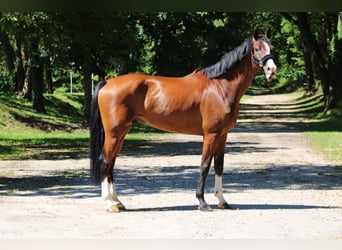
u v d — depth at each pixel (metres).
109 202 11.08
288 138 28.77
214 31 35.75
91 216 10.59
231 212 11.09
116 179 15.57
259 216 10.71
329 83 41.75
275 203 12.08
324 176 16.23
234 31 36.44
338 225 9.98
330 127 35.19
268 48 11.09
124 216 10.65
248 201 12.31
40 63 35.66
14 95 42.72
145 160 20.14
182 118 11.16
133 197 12.72
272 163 19.30
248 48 11.20
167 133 33.00
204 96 11.14
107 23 22.75
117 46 31.02
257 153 22.39
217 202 12.16
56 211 10.99
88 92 35.06
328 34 52.69
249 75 11.30
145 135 31.50
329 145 25.25
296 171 17.31
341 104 40.78
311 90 65.94
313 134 30.75
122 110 11.05
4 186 14.14
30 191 13.41
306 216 10.73
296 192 13.52
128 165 18.72
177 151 23.31
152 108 11.14
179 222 10.16
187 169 17.67
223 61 11.28
